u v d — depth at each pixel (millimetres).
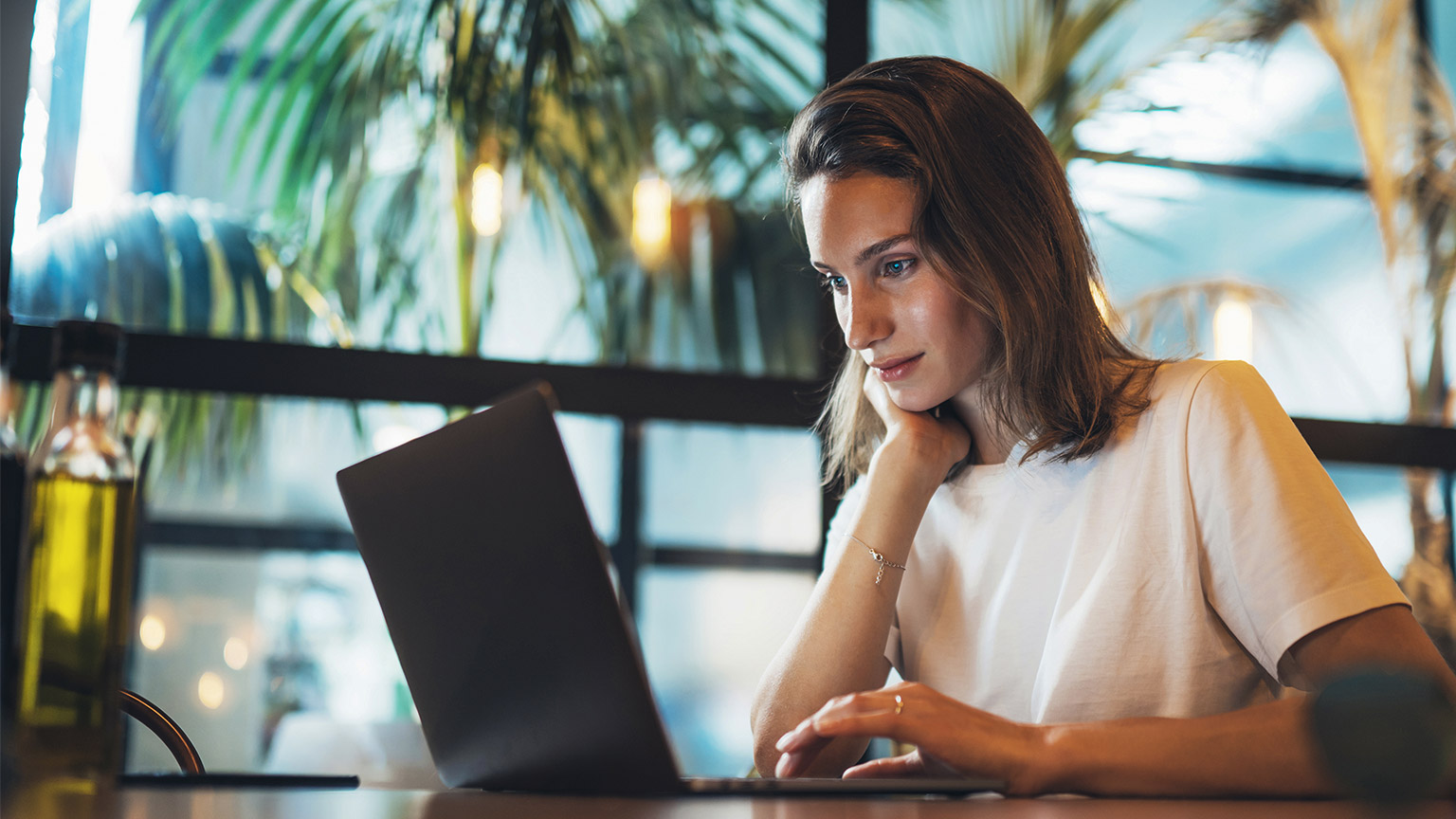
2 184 2416
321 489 3104
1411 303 3031
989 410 1277
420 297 2857
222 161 2785
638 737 751
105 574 731
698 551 3301
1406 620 985
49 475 724
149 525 2893
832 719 827
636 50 2975
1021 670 1231
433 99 2885
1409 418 2984
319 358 2430
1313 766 381
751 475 3352
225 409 2875
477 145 2906
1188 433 1153
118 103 2711
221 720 3244
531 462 784
